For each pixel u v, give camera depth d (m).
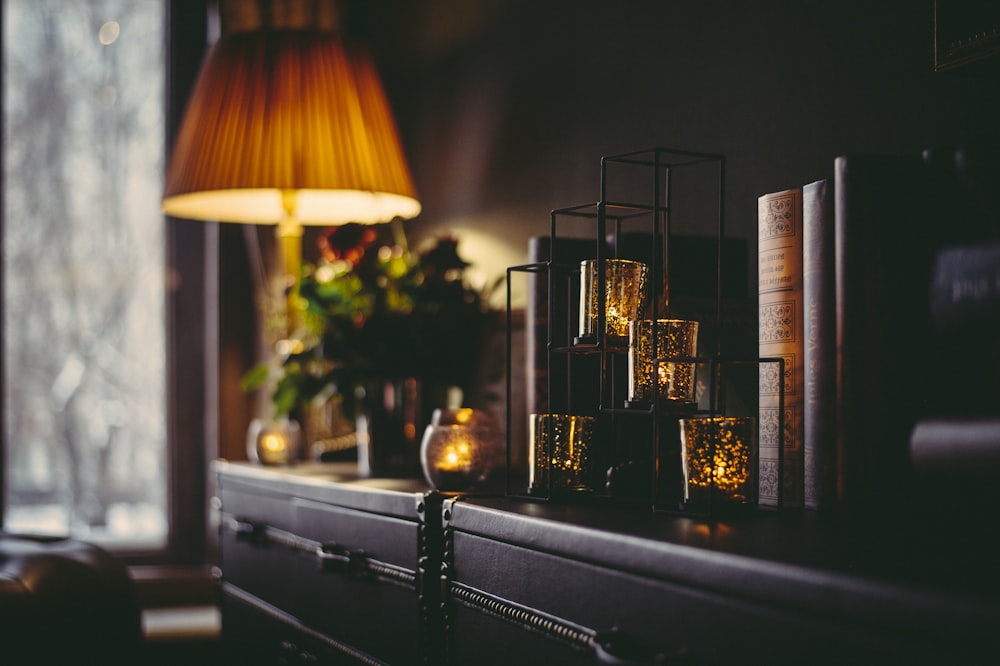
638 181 1.74
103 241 2.96
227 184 2.03
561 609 1.12
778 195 1.21
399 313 1.86
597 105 1.84
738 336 1.36
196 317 2.98
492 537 1.23
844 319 1.11
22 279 2.90
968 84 1.27
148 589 2.82
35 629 1.70
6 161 2.91
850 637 0.86
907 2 1.34
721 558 0.95
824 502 1.15
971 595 0.80
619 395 1.44
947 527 1.00
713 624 0.96
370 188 2.08
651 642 1.01
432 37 2.44
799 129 1.47
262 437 2.08
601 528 1.07
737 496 1.14
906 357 1.11
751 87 1.55
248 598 1.90
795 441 1.19
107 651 1.79
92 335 2.94
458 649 1.30
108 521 2.92
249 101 2.05
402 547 1.40
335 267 2.06
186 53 2.98
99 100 2.99
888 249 1.11
